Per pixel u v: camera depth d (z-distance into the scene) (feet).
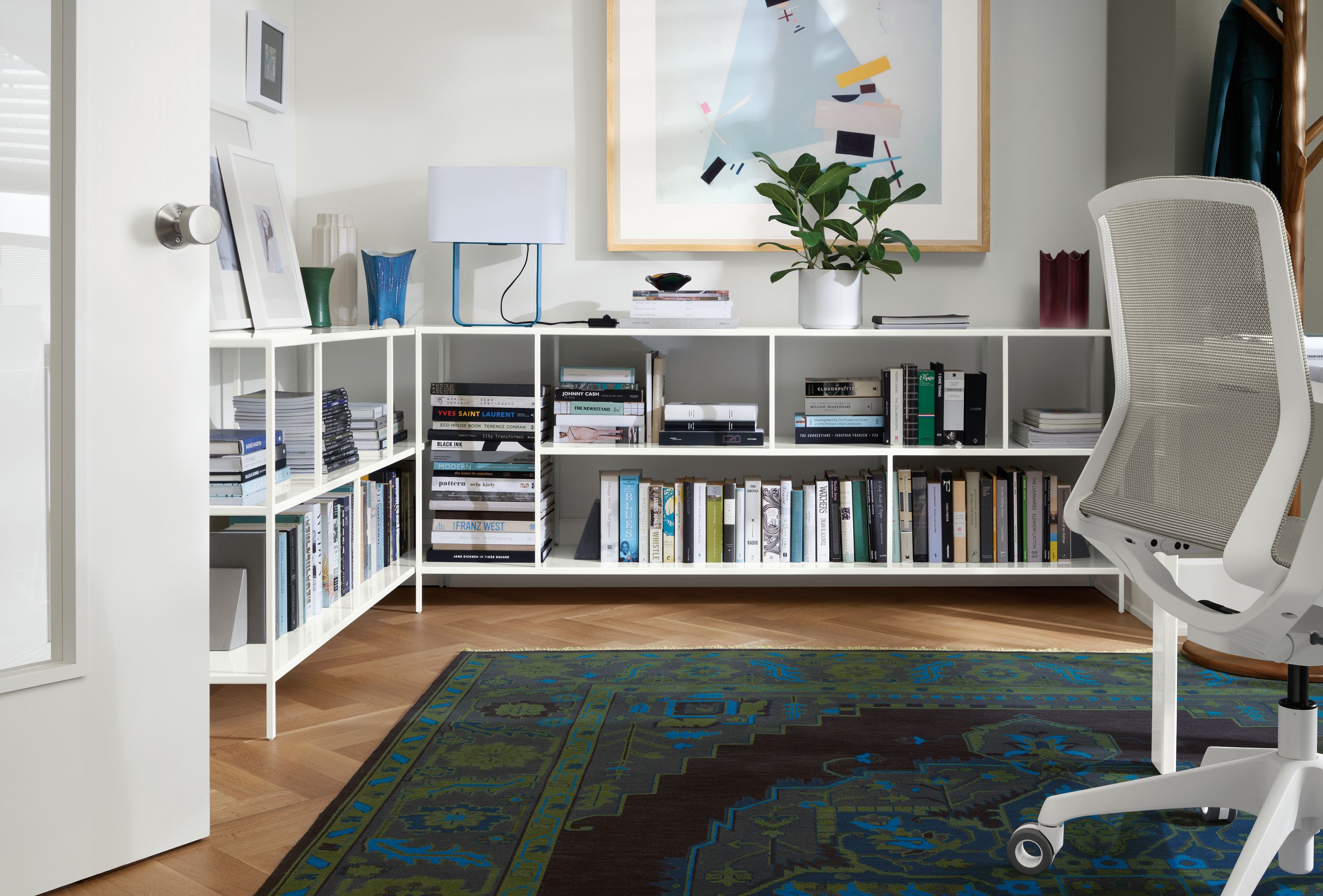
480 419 10.62
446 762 6.72
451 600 11.10
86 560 5.14
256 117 10.61
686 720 7.48
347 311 10.89
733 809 6.01
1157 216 4.99
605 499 10.76
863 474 11.03
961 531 10.70
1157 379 5.18
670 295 10.43
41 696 5.01
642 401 10.80
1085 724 7.37
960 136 11.23
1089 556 11.09
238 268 8.44
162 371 5.49
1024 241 11.42
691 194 11.33
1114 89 11.11
